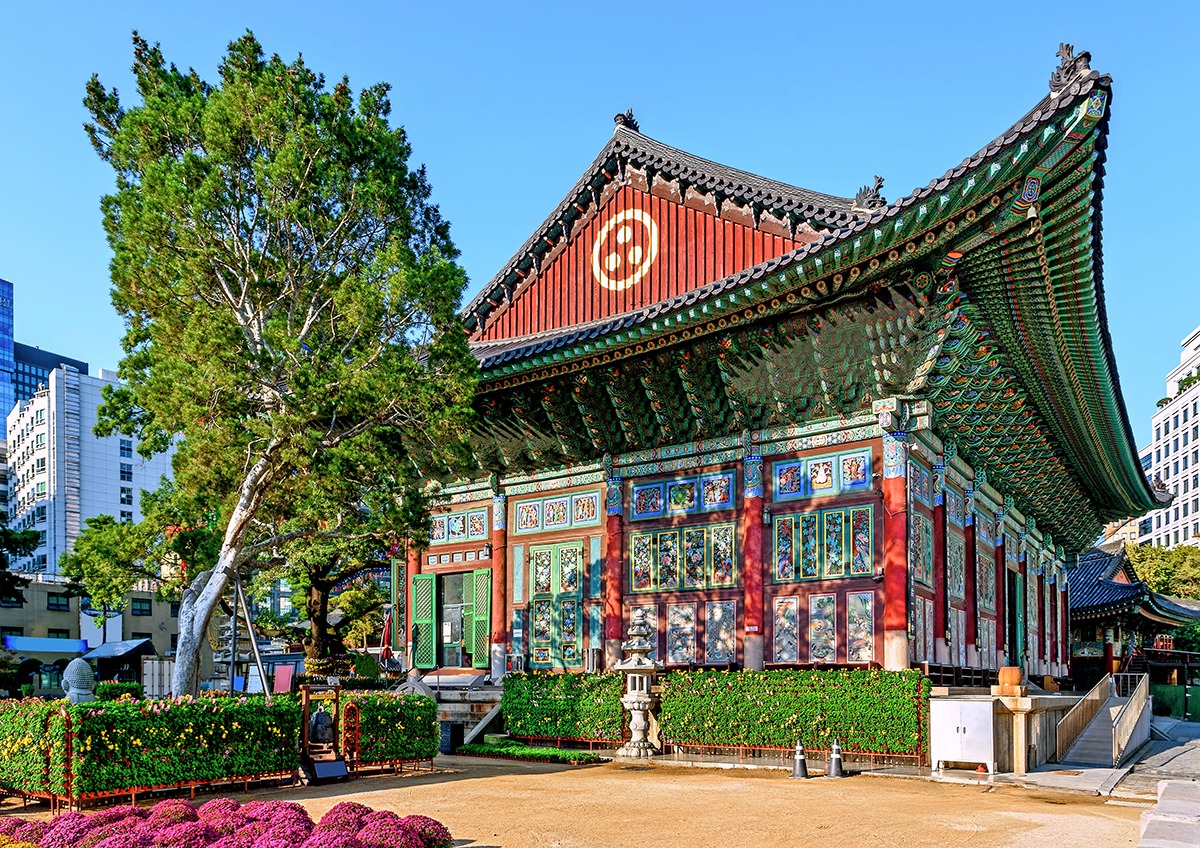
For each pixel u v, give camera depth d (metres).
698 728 27.55
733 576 31.06
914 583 28.52
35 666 72.06
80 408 126.12
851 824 16.38
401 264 24.72
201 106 26.05
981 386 30.80
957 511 33.88
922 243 24.20
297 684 39.44
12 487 134.50
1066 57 20.28
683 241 34.34
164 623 85.56
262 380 25.03
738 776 23.58
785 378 29.59
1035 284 25.03
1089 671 62.75
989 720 23.67
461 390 24.95
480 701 32.66
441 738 30.08
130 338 26.33
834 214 30.38
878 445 28.61
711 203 33.78
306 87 25.73
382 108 27.22
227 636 39.50
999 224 22.98
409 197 27.19
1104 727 29.84
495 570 36.81
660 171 34.97
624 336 29.80
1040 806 18.95
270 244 26.69
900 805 18.64
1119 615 60.66
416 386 24.80
